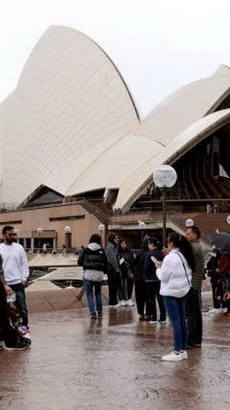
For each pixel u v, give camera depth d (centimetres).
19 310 926
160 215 4250
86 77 5847
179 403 556
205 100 5231
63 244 5162
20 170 6369
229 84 5150
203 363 757
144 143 5338
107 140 5678
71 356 801
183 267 782
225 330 1102
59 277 2100
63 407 541
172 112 5431
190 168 5256
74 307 1462
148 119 5622
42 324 1151
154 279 1173
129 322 1191
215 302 1420
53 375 679
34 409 533
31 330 1064
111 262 1471
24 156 6306
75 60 5947
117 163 5231
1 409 532
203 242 3628
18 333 865
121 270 1503
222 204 4897
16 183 6412
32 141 6200
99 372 697
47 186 5809
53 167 5909
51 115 6019
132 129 5647
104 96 5766
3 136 6694
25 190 6253
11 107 6719
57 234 5269
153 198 4850
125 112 5697
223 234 1427
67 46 6050
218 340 972
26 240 5847
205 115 5138
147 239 1251
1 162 6619
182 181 5203
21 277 939
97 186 5188
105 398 574
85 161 5650
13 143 6500
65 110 5912
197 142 4578
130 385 630
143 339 959
